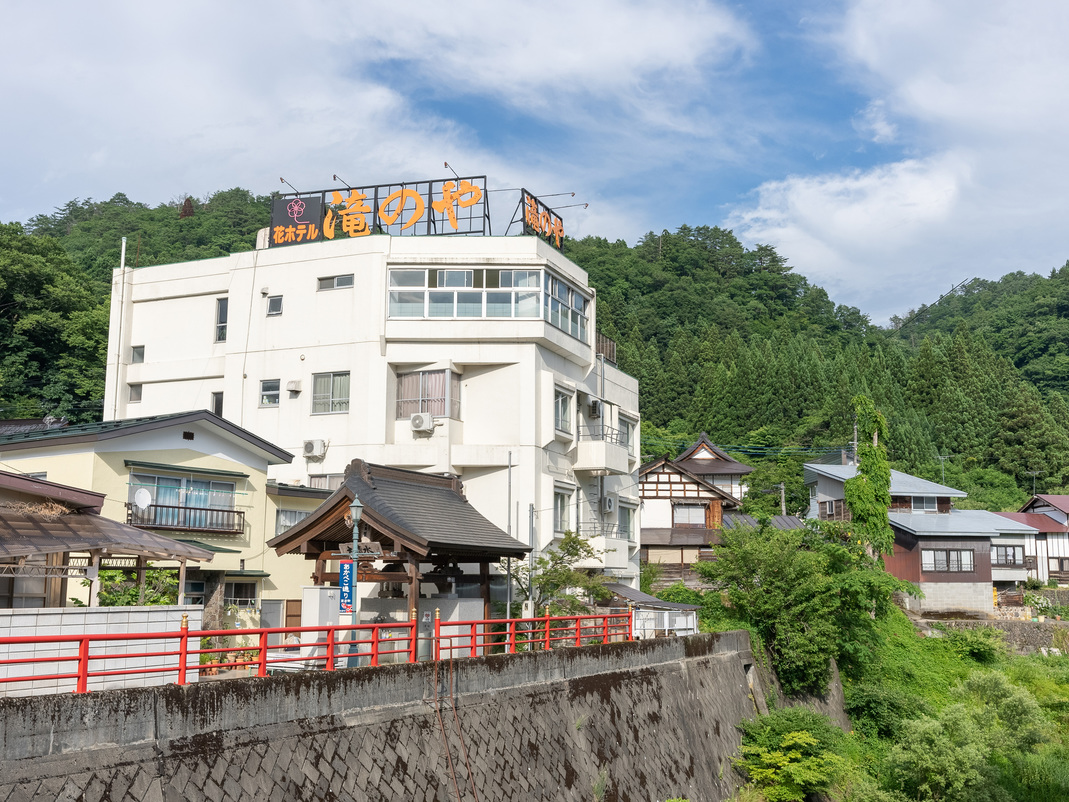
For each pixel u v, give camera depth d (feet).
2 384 155.84
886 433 151.64
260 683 40.16
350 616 55.11
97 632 45.47
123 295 124.67
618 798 63.82
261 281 115.44
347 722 44.50
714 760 81.15
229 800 37.04
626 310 385.29
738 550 106.73
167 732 35.86
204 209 404.77
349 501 62.18
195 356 119.85
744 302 437.17
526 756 56.29
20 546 48.88
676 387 313.32
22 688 42.01
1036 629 156.87
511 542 70.28
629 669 73.72
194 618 51.06
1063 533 209.67
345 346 108.88
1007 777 104.37
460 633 67.00
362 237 110.11
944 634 149.79
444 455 104.06
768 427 284.00
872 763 101.60
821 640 104.37
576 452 118.73
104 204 414.41
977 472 272.72
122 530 55.62
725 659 93.40
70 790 31.78
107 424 80.18
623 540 131.85
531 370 107.45
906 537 180.14
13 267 163.12
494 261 107.96
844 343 413.18
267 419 111.96
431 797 47.42
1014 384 320.70
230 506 85.30
